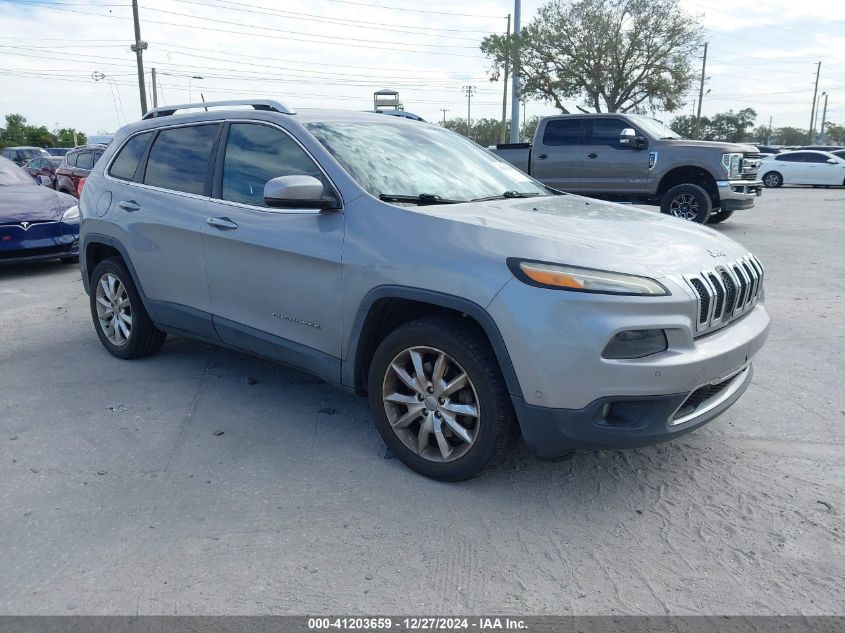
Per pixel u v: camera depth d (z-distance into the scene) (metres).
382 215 3.44
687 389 2.96
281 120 4.01
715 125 76.00
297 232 3.72
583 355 2.85
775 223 14.01
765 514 3.12
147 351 5.18
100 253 5.38
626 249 3.10
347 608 2.51
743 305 3.48
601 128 12.55
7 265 9.19
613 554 2.83
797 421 4.11
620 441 2.95
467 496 3.27
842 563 2.76
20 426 4.05
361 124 4.20
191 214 4.33
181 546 2.88
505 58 32.00
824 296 7.18
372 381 3.52
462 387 3.22
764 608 2.51
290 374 4.94
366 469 3.53
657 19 30.92
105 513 3.12
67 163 15.99
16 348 5.57
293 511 3.14
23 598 2.56
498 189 4.17
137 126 5.11
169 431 3.98
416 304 3.44
